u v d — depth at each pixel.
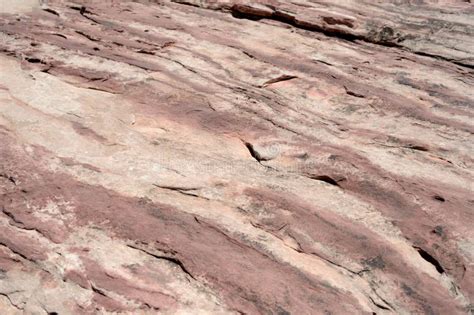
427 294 5.72
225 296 5.33
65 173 6.62
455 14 13.43
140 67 9.19
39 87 8.36
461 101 9.55
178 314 5.09
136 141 7.49
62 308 5.08
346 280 5.75
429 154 7.99
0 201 6.11
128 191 6.46
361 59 10.99
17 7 11.72
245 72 9.84
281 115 8.50
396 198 6.88
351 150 7.75
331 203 6.76
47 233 5.77
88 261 5.50
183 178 6.86
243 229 6.18
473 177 7.53
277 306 5.30
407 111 9.09
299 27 12.41
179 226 6.05
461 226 6.51
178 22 11.85
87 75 8.76
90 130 7.53
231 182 6.90
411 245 6.27
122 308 5.09
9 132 7.23
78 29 10.68
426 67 10.88
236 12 12.88
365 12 13.26
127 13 12.04
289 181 7.09
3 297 5.18
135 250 5.70
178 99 8.51
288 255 5.92
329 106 9.23
